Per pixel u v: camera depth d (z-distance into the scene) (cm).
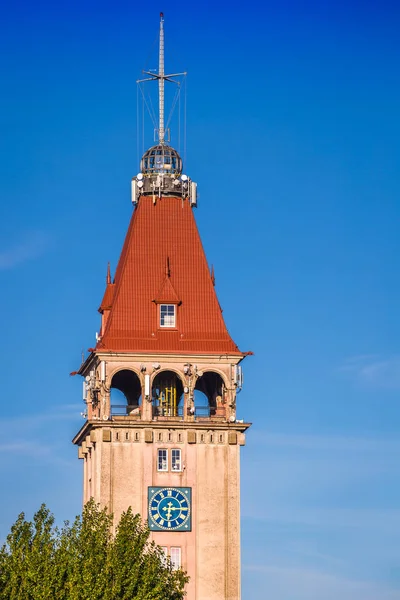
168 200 19462
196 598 18588
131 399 19612
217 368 18925
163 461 18762
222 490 18762
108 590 17162
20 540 17712
